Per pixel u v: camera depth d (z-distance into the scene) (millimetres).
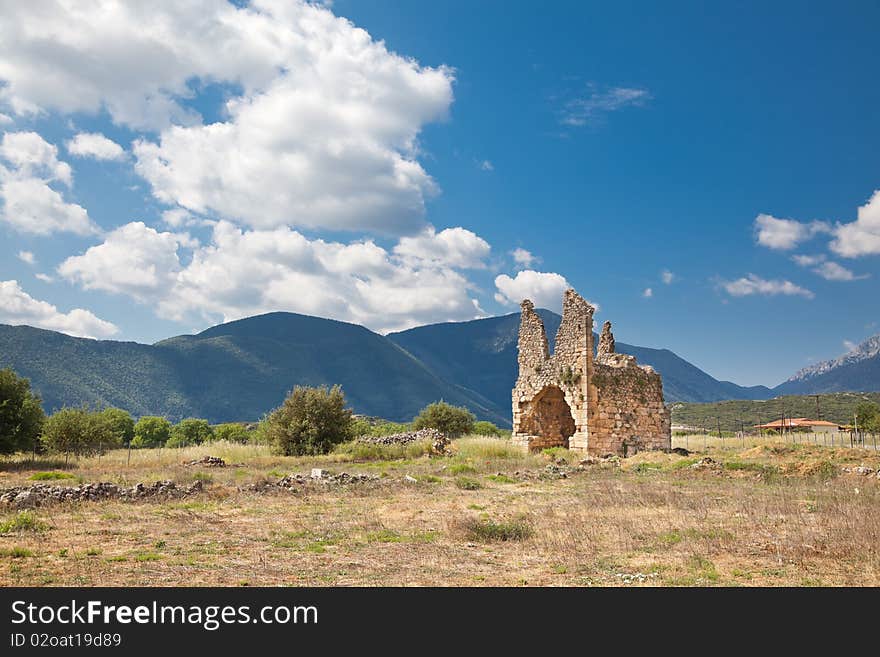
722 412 119312
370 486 24828
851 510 17203
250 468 33688
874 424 63188
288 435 43406
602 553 13516
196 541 14680
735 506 19172
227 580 11438
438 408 62812
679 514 17938
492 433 76500
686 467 30125
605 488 23922
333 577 11727
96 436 42688
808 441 54000
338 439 44438
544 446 46219
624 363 43094
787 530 15375
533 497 22312
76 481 25906
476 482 26219
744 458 34438
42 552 13234
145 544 14258
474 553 13742
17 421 37000
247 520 17656
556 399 47375
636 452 41219
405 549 14094
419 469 32062
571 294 42500
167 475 28391
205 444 50156
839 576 11531
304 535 15508
